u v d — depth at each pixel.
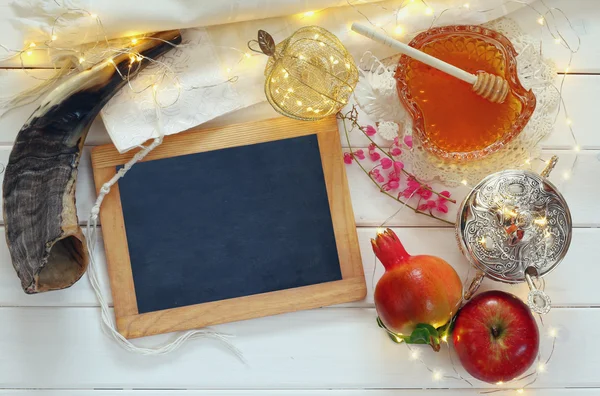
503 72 0.95
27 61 0.95
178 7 0.91
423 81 0.97
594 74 0.98
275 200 0.95
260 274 0.95
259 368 0.96
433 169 0.96
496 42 0.94
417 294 0.88
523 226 0.90
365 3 0.95
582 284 0.97
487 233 0.91
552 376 0.97
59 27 0.90
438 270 0.89
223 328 0.96
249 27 0.95
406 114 0.95
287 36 0.95
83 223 0.95
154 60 0.93
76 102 0.89
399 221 0.97
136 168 0.95
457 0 0.95
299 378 0.96
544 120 0.97
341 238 0.95
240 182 0.95
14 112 0.95
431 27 0.96
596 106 0.98
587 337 0.97
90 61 0.92
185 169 0.95
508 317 0.90
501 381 0.91
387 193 0.96
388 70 0.97
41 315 0.96
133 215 0.94
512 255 0.91
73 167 0.91
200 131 0.95
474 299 0.91
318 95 0.94
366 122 0.97
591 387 0.97
